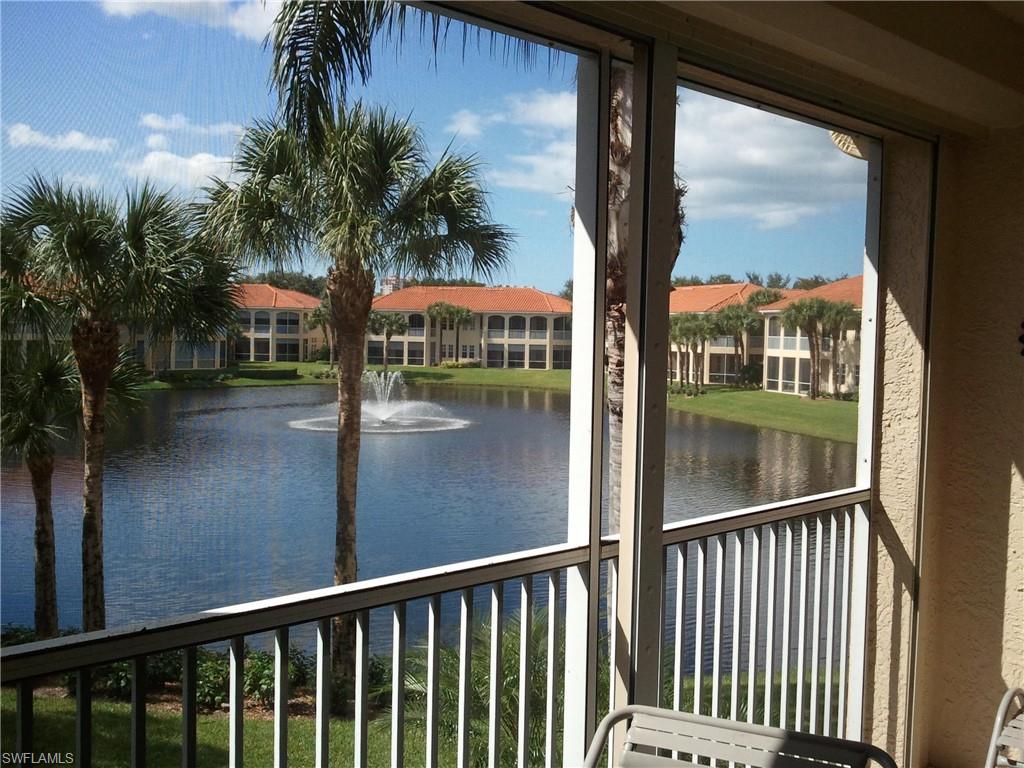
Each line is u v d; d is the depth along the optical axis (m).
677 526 2.68
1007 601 3.47
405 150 2.85
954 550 3.61
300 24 2.52
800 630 3.29
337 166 2.67
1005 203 3.41
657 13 2.23
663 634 2.68
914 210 3.45
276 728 1.85
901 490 3.53
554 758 2.44
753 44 2.46
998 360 3.46
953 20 2.76
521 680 2.36
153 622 1.66
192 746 1.71
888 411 3.55
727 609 4.12
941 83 2.89
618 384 4.08
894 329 3.53
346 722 2.90
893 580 3.55
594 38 2.24
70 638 1.54
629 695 2.40
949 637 3.64
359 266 2.82
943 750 3.68
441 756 3.12
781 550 3.23
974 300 3.51
